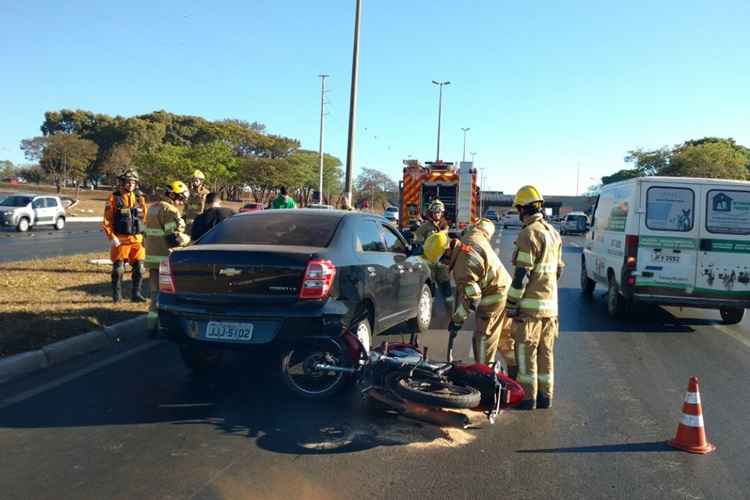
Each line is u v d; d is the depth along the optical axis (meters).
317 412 5.18
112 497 3.65
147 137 81.38
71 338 6.93
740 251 9.27
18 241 23.30
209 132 88.69
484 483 3.95
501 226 51.78
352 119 22.47
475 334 5.82
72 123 87.00
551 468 4.21
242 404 5.36
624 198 10.09
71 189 79.25
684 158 59.50
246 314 5.21
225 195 84.00
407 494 3.76
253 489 3.78
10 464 4.08
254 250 5.32
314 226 6.05
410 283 7.73
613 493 3.86
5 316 7.51
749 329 9.61
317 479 3.94
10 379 5.94
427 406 4.82
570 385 6.26
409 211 19.89
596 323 9.80
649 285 9.42
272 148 91.00
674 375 6.78
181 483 3.84
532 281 5.33
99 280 11.28
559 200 102.88
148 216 7.70
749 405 5.76
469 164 19.47
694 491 3.92
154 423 4.86
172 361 6.72
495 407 4.99
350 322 5.49
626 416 5.33
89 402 5.33
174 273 5.50
